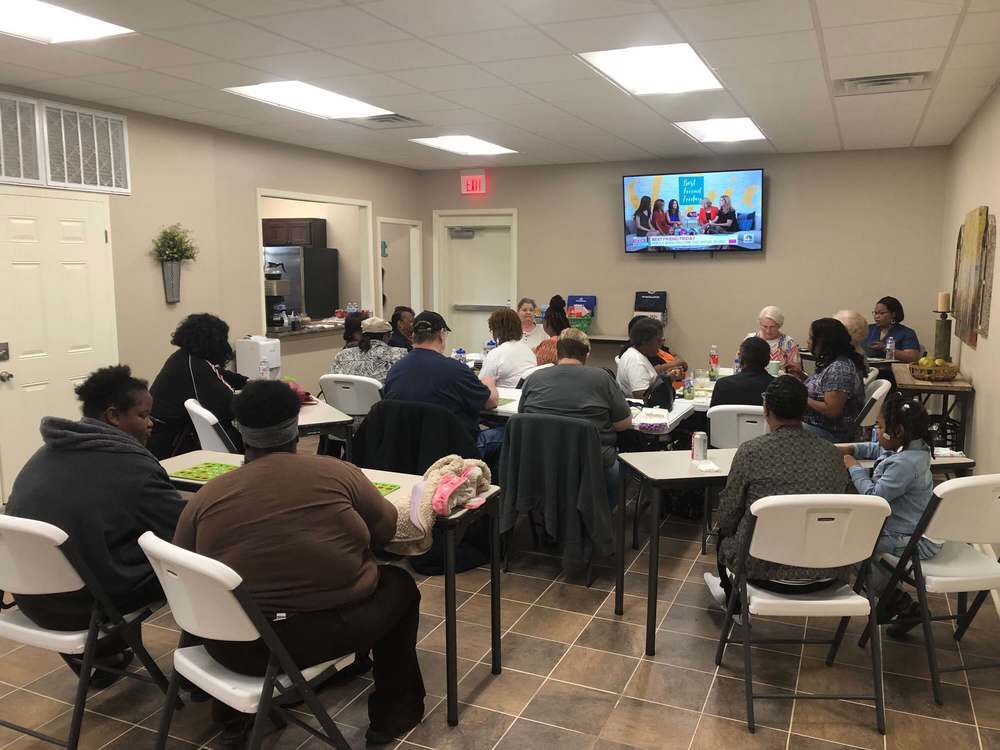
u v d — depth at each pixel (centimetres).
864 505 225
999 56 393
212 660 202
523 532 429
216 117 573
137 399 237
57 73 443
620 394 373
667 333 804
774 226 751
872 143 675
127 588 220
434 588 350
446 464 247
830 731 242
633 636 305
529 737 239
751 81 456
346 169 771
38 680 272
